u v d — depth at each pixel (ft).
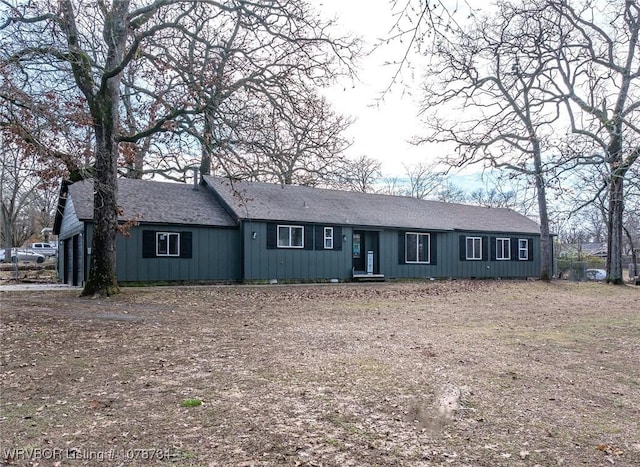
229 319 38.17
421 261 90.33
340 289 66.18
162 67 46.78
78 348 27.12
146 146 65.77
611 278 81.97
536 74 30.99
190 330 32.94
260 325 35.32
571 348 28.17
